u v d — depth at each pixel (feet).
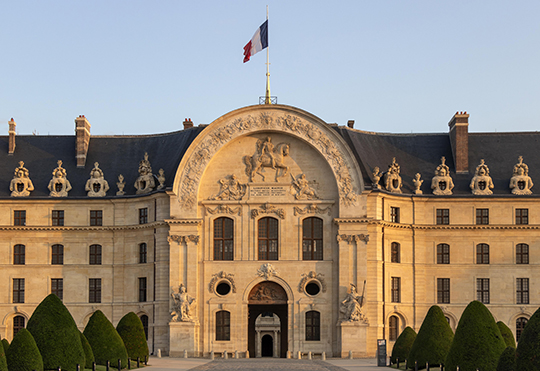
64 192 305.73
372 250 285.64
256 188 288.92
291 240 286.25
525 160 312.50
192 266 283.18
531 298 294.25
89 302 299.38
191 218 284.82
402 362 230.68
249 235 287.07
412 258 297.74
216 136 289.94
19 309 297.12
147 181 301.02
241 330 282.36
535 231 296.30
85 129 320.09
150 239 295.89
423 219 299.58
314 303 282.56
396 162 313.12
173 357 276.82
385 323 286.66
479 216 299.99
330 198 287.69
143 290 297.74
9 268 299.58
